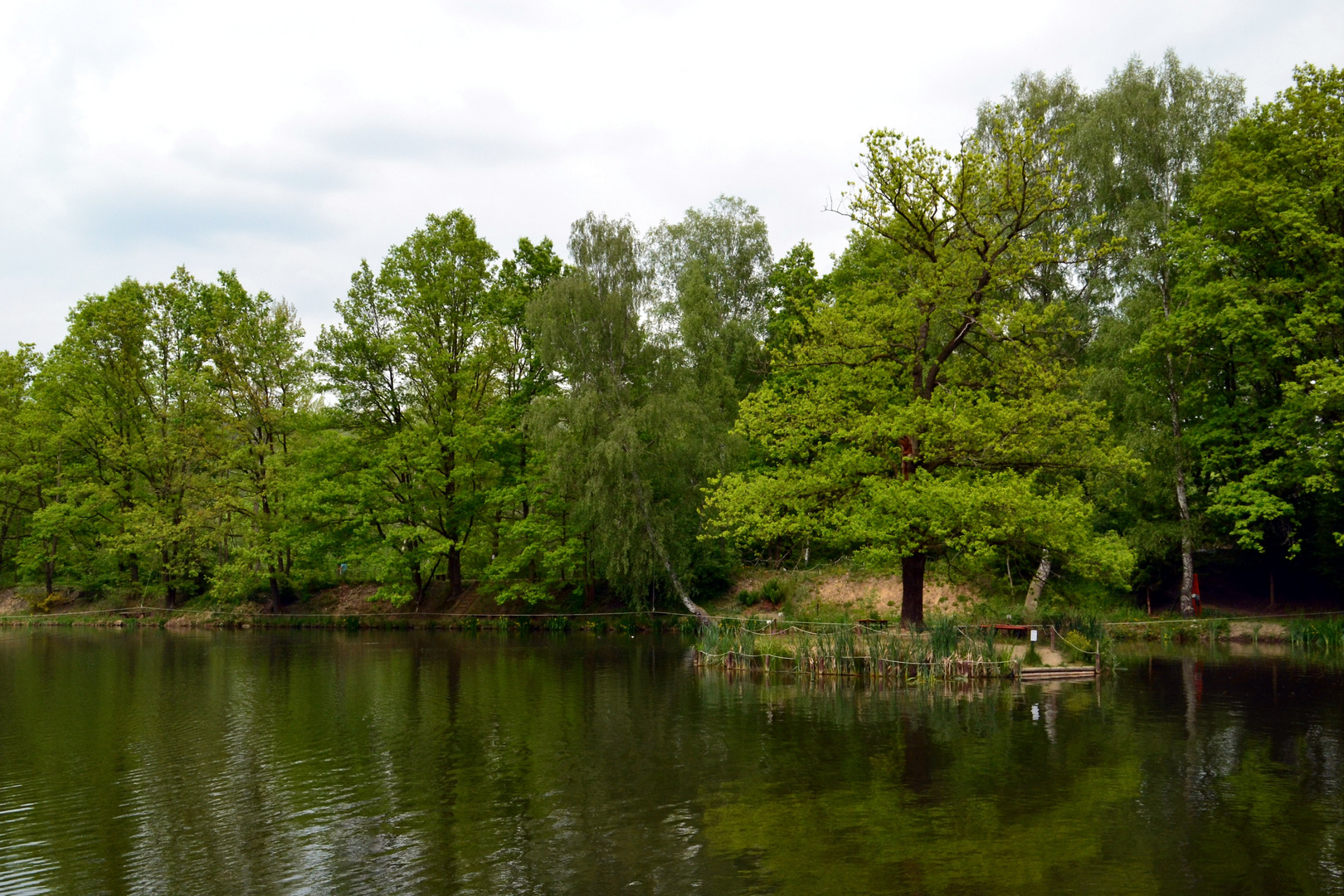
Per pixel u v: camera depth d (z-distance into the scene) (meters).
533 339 43.25
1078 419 25.98
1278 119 32.75
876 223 27.72
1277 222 31.42
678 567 41.53
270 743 17.88
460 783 14.57
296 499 44.38
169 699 23.36
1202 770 14.58
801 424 28.62
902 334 27.80
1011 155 26.75
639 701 22.19
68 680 27.16
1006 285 28.08
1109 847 11.08
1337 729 17.59
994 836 11.54
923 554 28.41
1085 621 28.56
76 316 50.66
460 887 10.10
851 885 9.97
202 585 53.00
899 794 13.46
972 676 24.48
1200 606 36.41
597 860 10.88
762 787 13.97
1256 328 31.70
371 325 46.25
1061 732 17.59
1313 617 33.84
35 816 13.02
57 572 56.12
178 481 48.78
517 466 46.88
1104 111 37.72
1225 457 34.25
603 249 41.88
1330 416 32.00
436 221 46.31
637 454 39.28
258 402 48.00
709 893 9.81
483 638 40.78
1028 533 25.92
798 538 37.56
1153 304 36.34
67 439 50.53
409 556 44.34
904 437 27.67
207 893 10.05
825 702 21.56
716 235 53.44
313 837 11.94
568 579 46.84
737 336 48.81
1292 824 11.88
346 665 30.77
